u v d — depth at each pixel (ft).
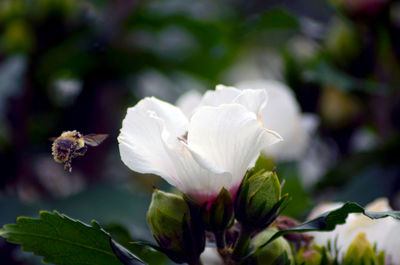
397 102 2.41
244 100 1.64
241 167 1.64
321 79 2.35
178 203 1.65
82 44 2.65
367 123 2.49
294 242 1.77
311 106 2.48
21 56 2.51
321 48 2.50
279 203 1.65
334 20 2.61
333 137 2.49
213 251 1.87
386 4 2.32
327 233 1.80
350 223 1.80
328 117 2.47
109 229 1.89
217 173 1.60
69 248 1.70
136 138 1.65
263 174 1.65
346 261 1.74
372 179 2.32
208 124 1.61
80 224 1.66
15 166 2.56
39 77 2.61
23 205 2.31
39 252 1.70
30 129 2.68
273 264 1.66
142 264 1.65
